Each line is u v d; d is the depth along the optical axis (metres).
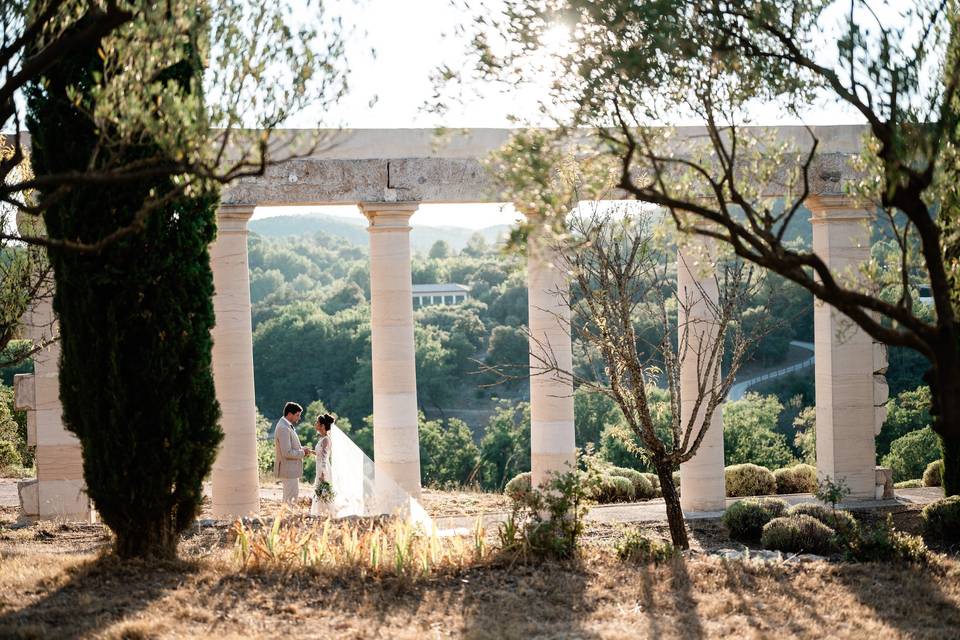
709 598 13.27
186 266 14.11
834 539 16.48
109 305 13.76
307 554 14.22
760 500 19.16
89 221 13.60
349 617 12.00
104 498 14.02
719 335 16.80
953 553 17.33
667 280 18.52
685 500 21.88
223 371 19.38
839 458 22.34
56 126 13.44
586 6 10.59
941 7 10.30
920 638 11.65
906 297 9.84
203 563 14.04
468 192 20.30
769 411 58.34
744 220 24.84
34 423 19.30
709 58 10.85
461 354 88.06
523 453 64.56
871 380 22.42
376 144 19.97
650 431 16.61
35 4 10.95
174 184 13.72
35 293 18.27
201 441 14.48
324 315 91.44
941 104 10.15
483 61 10.95
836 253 21.66
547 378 20.59
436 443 66.12
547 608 12.63
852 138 21.80
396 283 20.17
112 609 11.76
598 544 16.50
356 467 19.39
